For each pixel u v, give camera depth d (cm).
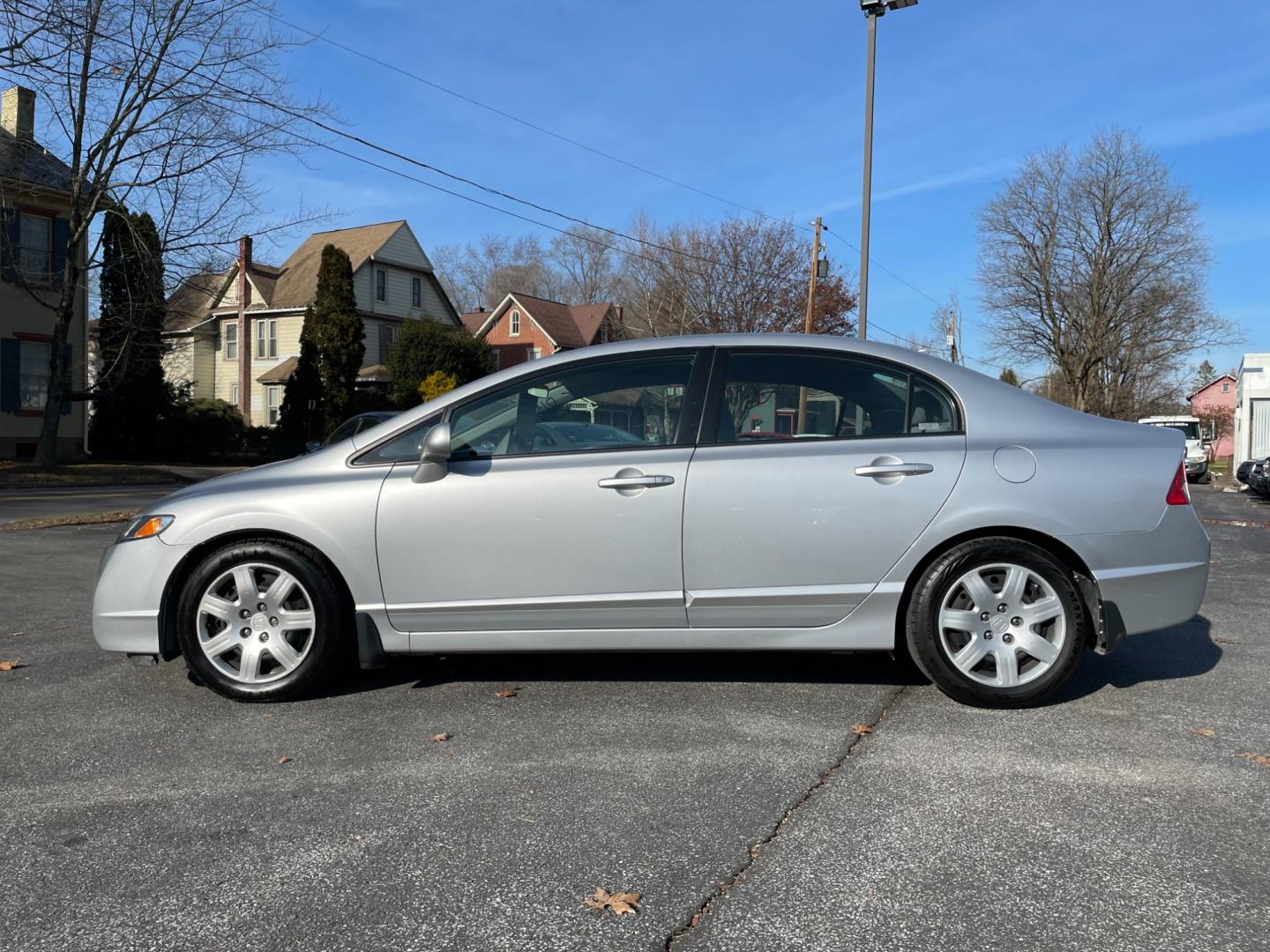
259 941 236
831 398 421
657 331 3428
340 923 244
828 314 3334
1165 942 232
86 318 2706
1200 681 452
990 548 398
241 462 3322
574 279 6850
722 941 234
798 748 363
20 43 1836
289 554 414
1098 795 318
